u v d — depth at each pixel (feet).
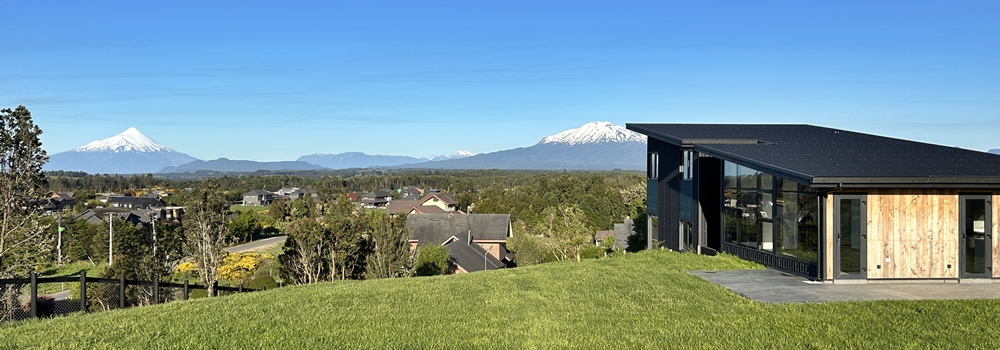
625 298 35.81
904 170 41.22
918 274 41.34
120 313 33.12
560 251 121.29
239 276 128.57
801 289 38.55
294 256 94.43
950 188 41.37
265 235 268.62
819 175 39.09
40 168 68.80
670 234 71.00
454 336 27.20
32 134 67.26
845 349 24.66
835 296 35.88
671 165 70.85
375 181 638.94
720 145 55.83
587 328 28.55
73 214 227.40
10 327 29.25
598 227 243.81
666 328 28.27
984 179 39.78
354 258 97.09
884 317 29.55
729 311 31.83
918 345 25.03
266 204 483.10
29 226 67.67
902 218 41.39
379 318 30.91
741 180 54.95
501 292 38.68
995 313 30.12
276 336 26.96
